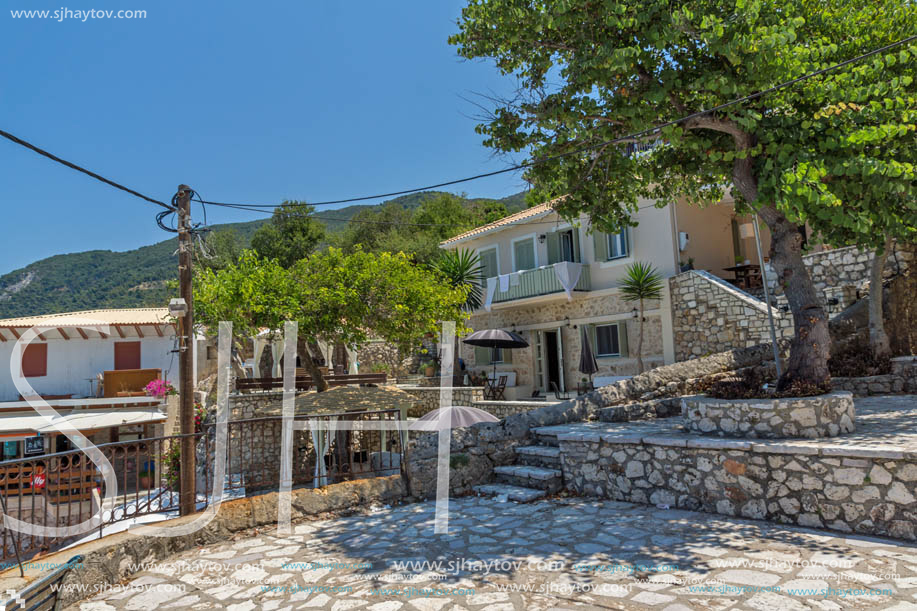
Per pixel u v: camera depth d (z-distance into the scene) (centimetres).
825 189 738
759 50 775
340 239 4369
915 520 566
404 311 1359
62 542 632
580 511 764
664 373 1184
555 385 1989
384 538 698
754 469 680
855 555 538
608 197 1147
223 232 3997
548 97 993
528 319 2267
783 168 789
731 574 513
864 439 673
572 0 878
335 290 1342
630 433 852
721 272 1894
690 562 550
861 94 770
